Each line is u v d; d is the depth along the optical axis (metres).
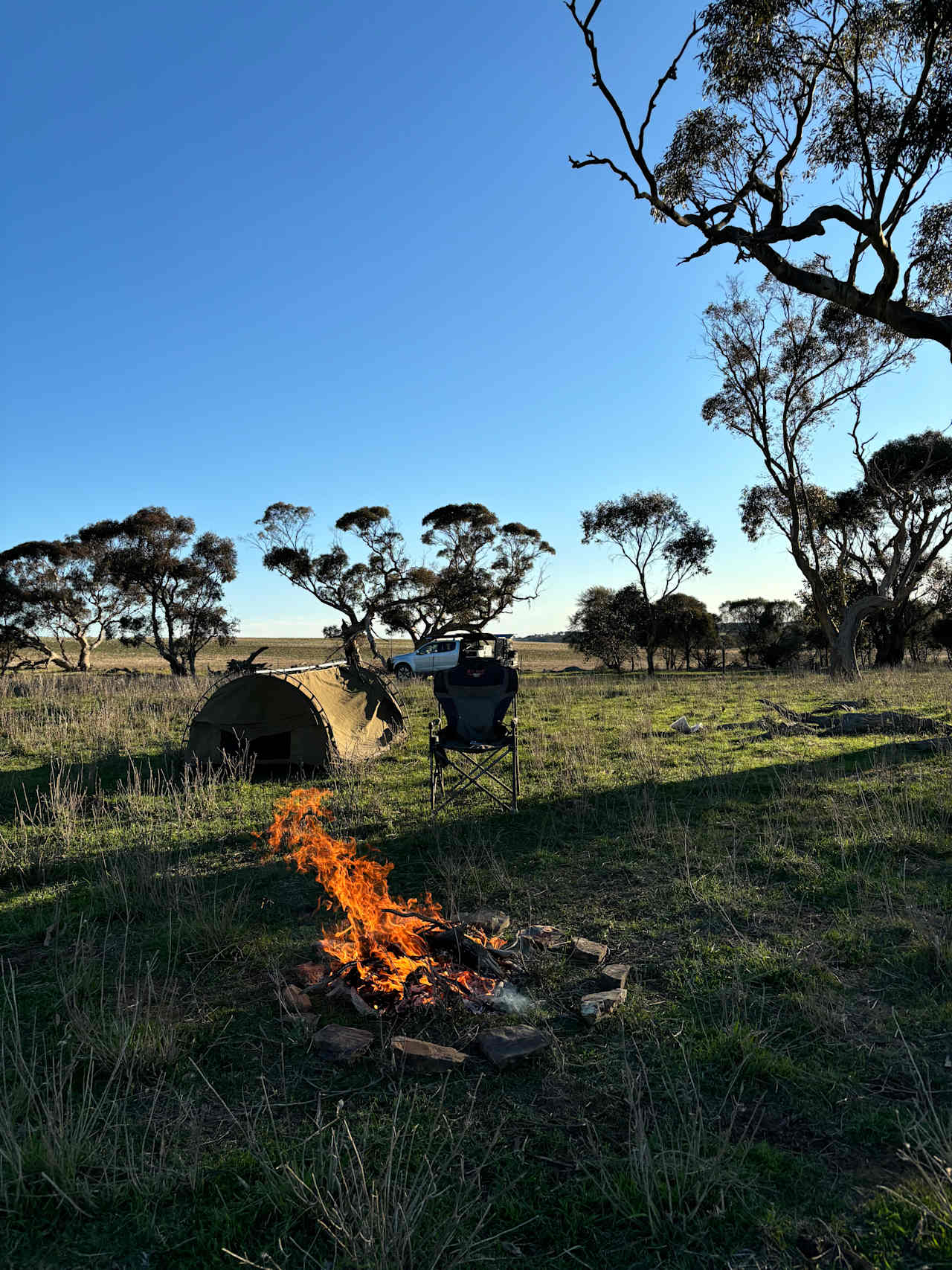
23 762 10.08
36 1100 2.83
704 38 9.67
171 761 9.80
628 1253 2.11
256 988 3.81
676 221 9.80
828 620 24.72
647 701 16.20
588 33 8.66
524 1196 2.34
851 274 9.69
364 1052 3.16
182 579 38.06
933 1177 2.25
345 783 8.57
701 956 4.02
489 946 4.03
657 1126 2.64
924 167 9.30
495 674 7.19
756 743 10.42
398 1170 2.44
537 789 7.97
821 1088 2.84
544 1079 2.98
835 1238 2.12
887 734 10.96
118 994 3.65
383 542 38.62
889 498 27.77
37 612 40.00
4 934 4.56
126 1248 2.18
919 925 4.16
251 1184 2.42
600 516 39.38
